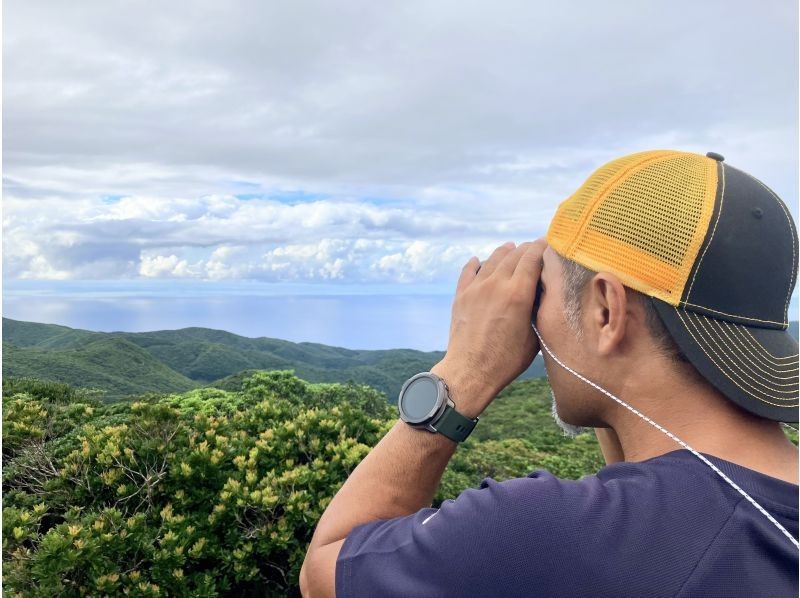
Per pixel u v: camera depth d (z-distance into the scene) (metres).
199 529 2.34
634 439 0.90
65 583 2.05
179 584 2.11
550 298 0.98
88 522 2.21
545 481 0.81
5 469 2.77
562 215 1.00
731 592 0.69
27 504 2.50
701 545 0.72
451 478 3.59
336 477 2.52
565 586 0.72
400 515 0.98
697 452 0.80
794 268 0.91
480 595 0.74
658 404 0.87
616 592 0.70
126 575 2.10
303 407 3.53
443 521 0.80
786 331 0.90
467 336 1.04
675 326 0.84
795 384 0.82
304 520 2.32
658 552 0.72
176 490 2.50
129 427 2.82
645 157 0.96
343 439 2.81
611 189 0.93
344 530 0.95
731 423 0.84
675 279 0.84
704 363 0.82
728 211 0.85
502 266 1.07
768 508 0.74
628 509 0.75
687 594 0.69
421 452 1.00
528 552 0.73
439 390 1.00
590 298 0.92
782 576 0.70
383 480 0.99
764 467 0.81
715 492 0.75
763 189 0.93
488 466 4.81
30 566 2.07
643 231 0.87
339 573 0.85
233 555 2.26
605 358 0.90
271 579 2.39
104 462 2.54
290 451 2.76
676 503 0.75
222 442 2.75
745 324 0.84
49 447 2.99
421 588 0.77
